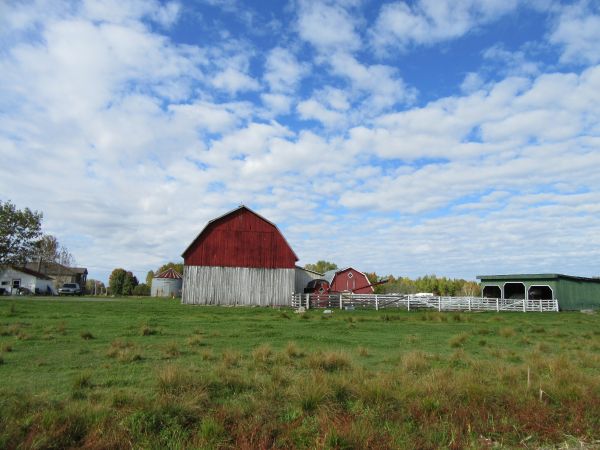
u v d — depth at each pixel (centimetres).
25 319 2405
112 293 9075
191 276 4497
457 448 734
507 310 4341
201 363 1237
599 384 1048
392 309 3975
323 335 1978
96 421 738
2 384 978
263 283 4572
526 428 823
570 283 5078
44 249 8369
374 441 729
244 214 4666
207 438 719
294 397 891
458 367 1245
